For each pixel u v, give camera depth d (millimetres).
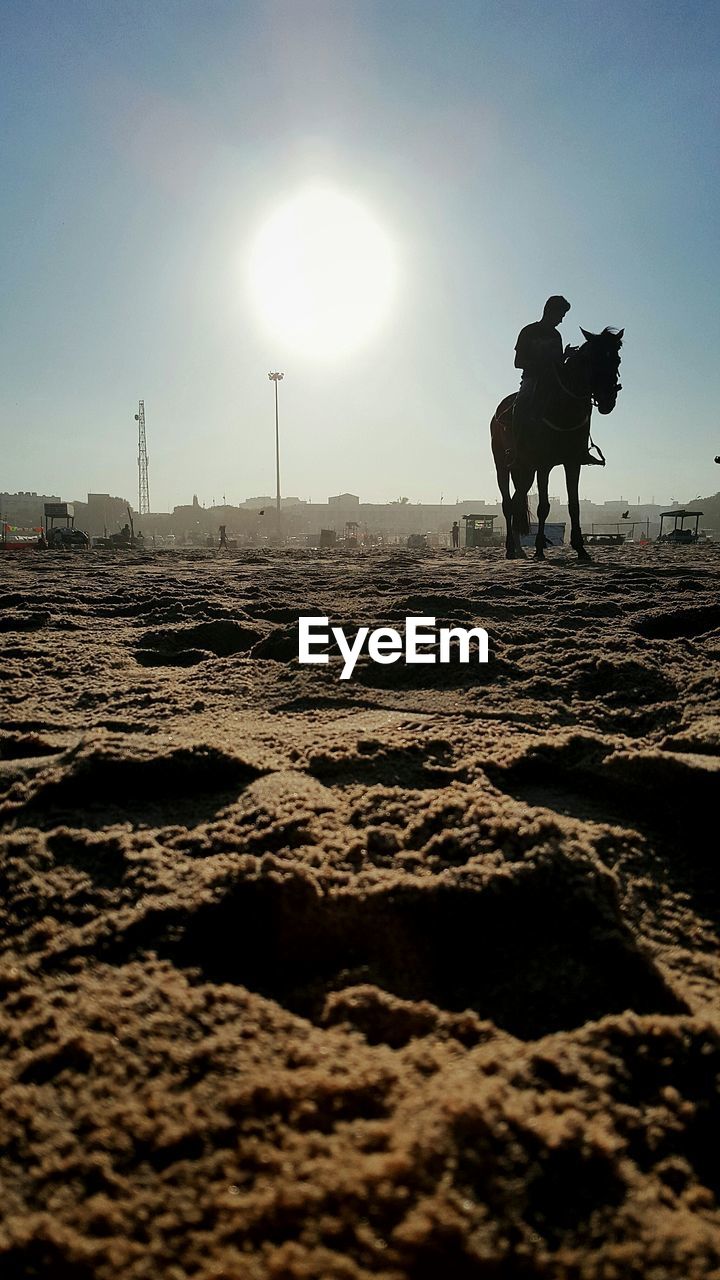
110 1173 937
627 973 1365
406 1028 1218
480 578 9758
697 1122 1039
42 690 3541
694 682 3297
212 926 1484
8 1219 884
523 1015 1284
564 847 1661
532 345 11594
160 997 1261
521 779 2398
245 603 6762
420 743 2623
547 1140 956
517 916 1504
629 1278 826
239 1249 844
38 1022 1199
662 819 2100
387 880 1608
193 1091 1060
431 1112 981
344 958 1439
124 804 2104
